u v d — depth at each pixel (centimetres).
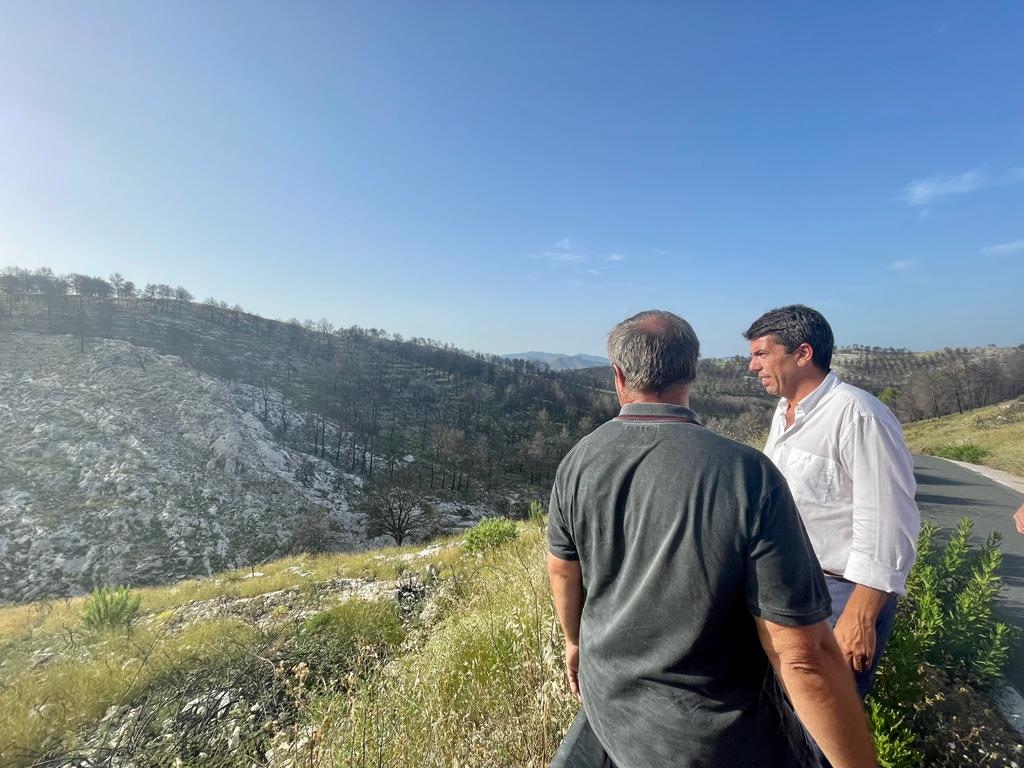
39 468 5581
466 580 697
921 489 955
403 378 13125
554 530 157
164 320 12144
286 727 404
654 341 140
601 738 133
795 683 109
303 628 627
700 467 117
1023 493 922
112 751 414
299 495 6381
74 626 840
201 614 844
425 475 8475
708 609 112
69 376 7738
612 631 127
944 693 270
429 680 339
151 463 6016
